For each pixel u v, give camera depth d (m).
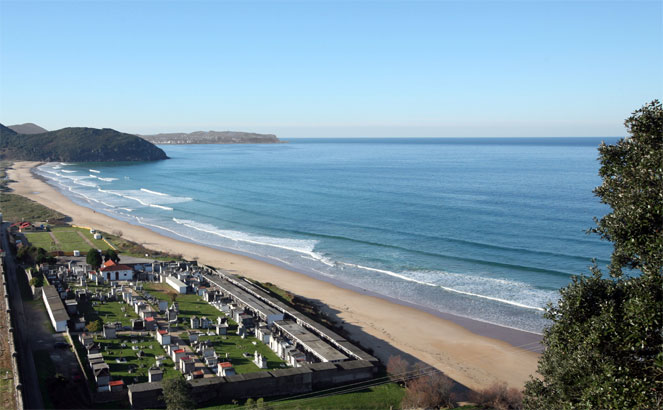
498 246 122.38
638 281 21.62
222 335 68.19
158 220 165.12
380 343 71.56
